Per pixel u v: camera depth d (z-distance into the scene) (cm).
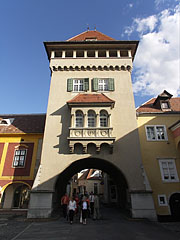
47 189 1479
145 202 1430
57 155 1603
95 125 1673
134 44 2084
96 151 1585
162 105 2044
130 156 1600
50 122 1748
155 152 1769
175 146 1794
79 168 2120
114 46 2106
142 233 999
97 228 1103
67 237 913
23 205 1991
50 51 2178
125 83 1959
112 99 1869
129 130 1709
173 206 1577
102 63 2039
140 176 1533
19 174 1852
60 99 1870
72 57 2078
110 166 1919
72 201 1298
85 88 1925
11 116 2522
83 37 2420
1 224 1234
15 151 1966
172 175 1691
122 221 1342
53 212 1519
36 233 998
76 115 1739
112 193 2988
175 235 986
